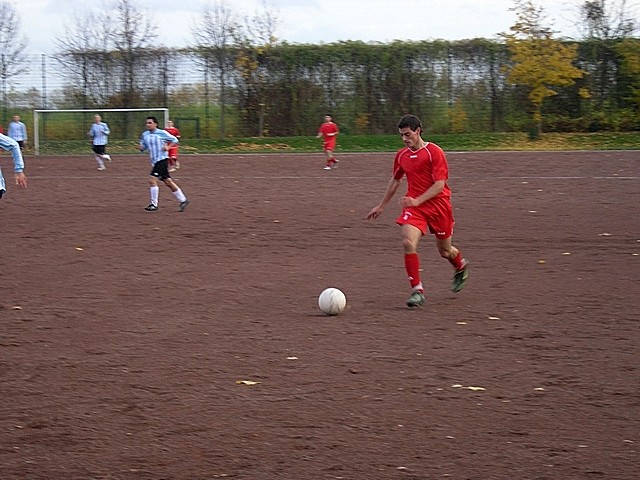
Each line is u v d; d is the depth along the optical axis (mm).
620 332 8555
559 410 6230
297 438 5684
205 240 15344
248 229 16688
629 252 13750
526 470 5160
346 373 7152
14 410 6305
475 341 8203
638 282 11242
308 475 5090
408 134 9836
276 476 5078
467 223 17312
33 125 47812
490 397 6516
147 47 49312
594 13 46750
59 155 42719
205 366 7387
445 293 10625
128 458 5375
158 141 19516
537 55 44781
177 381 6957
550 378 7008
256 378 7027
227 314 9469
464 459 5324
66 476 5113
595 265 12594
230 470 5172
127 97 49625
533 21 44906
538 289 10820
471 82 48812
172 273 12109
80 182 27672
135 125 47281
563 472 5129
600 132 46625
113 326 8914
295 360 7555
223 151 44094
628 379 6988
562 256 13430
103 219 18359
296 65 49344
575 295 10422
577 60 47219
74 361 7586
